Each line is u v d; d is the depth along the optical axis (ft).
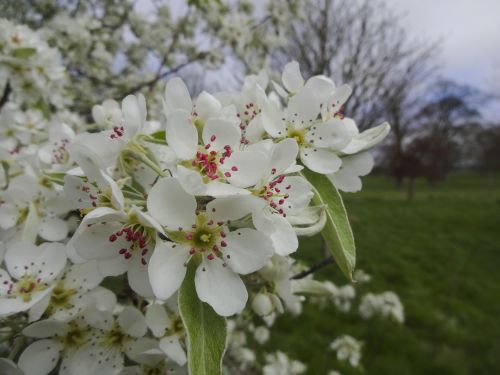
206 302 0.29
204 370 0.26
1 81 0.68
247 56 1.28
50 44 1.14
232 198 0.28
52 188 0.45
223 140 0.31
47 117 0.76
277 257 0.40
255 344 1.43
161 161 0.34
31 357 0.34
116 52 1.48
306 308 1.77
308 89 0.37
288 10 1.30
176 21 1.34
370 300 1.38
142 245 0.29
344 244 0.34
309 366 1.38
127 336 0.36
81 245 0.28
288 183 0.32
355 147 0.39
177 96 0.35
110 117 0.48
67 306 0.34
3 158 0.49
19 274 0.34
